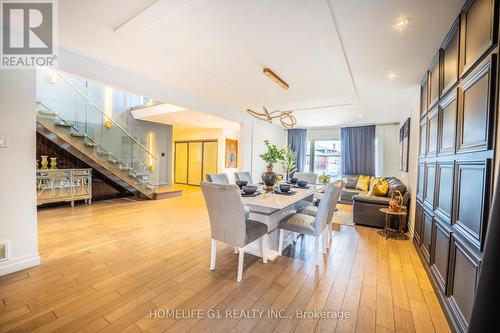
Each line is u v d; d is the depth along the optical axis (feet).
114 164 18.99
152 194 20.48
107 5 5.91
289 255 9.03
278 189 10.73
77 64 8.71
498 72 3.99
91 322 5.08
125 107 23.25
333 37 7.03
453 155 5.75
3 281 6.58
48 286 6.43
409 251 9.59
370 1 5.37
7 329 4.81
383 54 8.00
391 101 13.96
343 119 20.36
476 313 2.76
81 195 17.02
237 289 6.54
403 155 15.46
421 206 9.09
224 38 7.35
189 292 6.34
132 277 7.06
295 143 26.21
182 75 10.71
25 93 7.18
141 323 5.10
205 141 30.86
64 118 16.93
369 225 13.23
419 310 5.80
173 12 6.07
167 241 10.15
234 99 14.78
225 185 6.66
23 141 7.15
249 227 7.70
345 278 7.29
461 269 5.02
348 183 21.48
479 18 4.67
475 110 4.72
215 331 4.93
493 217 2.69
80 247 9.28
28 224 7.34
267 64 9.28
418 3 5.39
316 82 11.09
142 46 8.02
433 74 8.09
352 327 5.16
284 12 5.92
